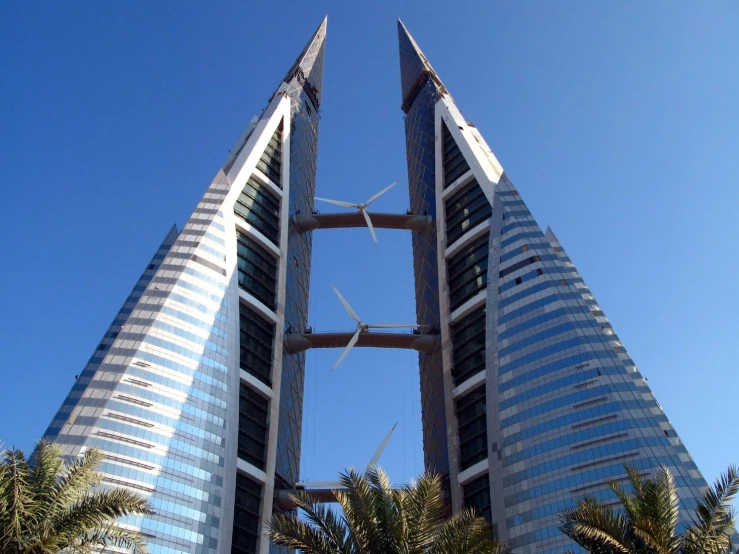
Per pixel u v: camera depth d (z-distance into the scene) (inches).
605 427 4082.2
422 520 1382.9
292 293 6141.7
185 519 3971.5
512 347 4783.5
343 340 5802.2
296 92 7795.3
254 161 6382.9
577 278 5009.8
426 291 6245.1
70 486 1421.0
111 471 3887.8
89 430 3991.1
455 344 5497.1
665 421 4055.1
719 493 1439.5
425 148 7219.5
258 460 4886.8
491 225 5644.7
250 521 4581.7
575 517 1482.5
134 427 4114.2
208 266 5172.2
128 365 4352.9
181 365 4530.0
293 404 5703.7
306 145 7519.7
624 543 1396.4
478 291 5531.5
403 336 5767.7
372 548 1378.0
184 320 4753.9
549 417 4306.1
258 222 6023.6
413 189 7155.5
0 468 1364.4
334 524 1416.1
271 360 5413.4
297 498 1467.8
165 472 4052.7
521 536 3971.5
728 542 1409.9
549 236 5674.2
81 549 1412.4
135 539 1477.6
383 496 1446.9
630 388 4234.7
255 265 5767.7
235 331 5007.4
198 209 5620.1
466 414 5054.1
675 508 1462.8
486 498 4547.2
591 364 4382.4
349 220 6604.3
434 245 6392.7
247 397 5027.1
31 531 1336.1
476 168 6294.3
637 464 3855.8
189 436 4284.0
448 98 7485.2
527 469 4190.5
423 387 5866.1
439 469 5167.3
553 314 4746.6
